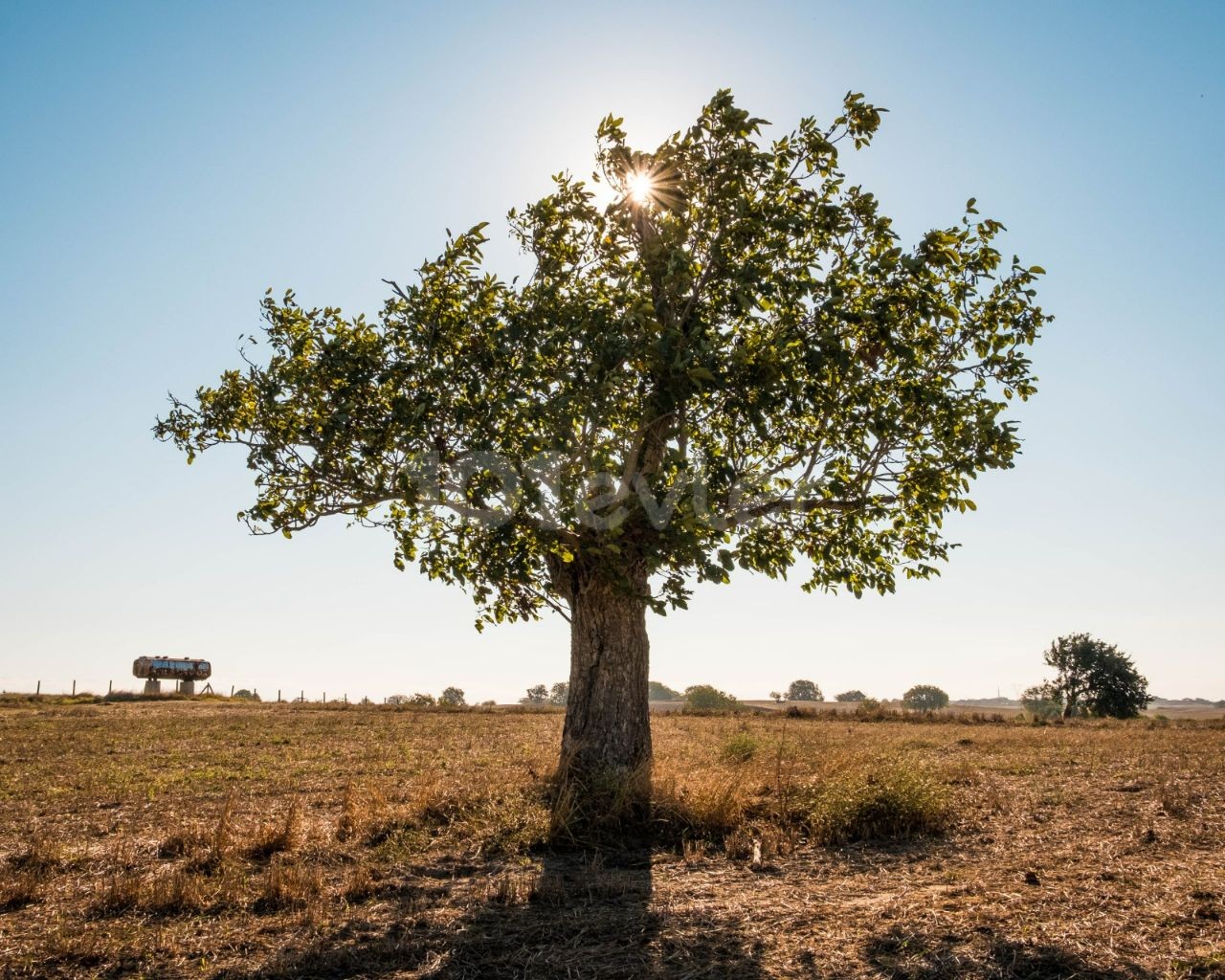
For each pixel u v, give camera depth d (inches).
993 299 551.2
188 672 2817.4
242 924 309.9
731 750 837.8
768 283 502.6
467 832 457.7
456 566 593.0
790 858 416.5
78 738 1134.4
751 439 589.0
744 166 522.9
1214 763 803.4
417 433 486.0
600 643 580.7
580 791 502.6
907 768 567.8
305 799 598.2
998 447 518.3
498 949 281.3
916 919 294.8
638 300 494.9
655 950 276.7
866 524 581.6
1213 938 256.7
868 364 522.0
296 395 556.1
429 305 514.9
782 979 247.8
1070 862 376.8
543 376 492.7
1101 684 2992.1
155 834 472.7
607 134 563.2
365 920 313.3
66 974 262.7
